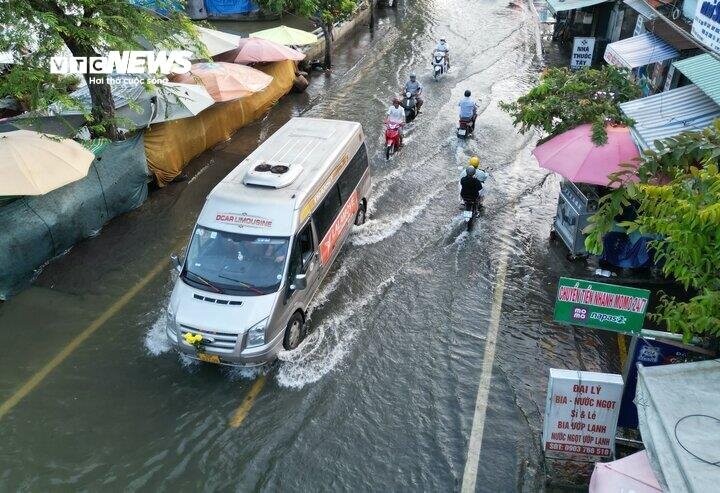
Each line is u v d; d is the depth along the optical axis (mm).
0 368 9258
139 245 12320
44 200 11203
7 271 10625
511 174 15242
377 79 22266
